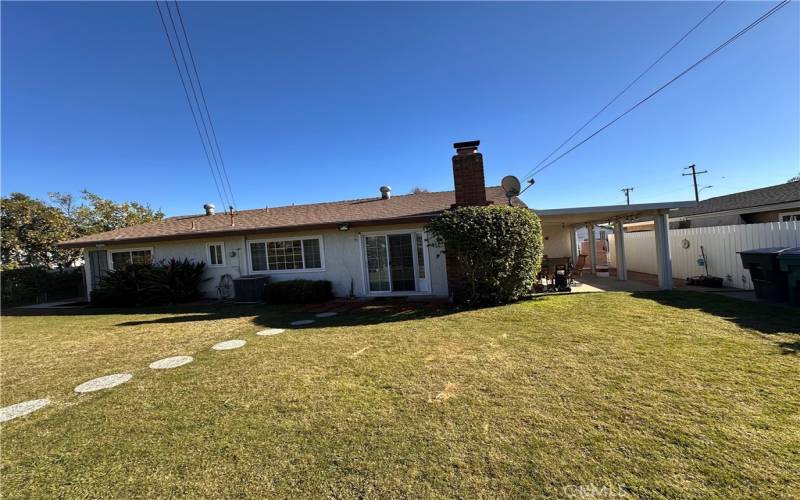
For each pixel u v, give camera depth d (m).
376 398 3.41
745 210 14.07
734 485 1.97
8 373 4.88
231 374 4.34
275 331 6.78
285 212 14.00
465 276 8.59
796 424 2.56
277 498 2.06
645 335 5.07
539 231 8.73
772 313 6.06
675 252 12.03
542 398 3.21
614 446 2.40
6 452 2.74
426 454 2.43
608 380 3.53
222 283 12.38
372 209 12.27
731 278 9.44
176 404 3.52
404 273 10.94
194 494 2.13
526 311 7.31
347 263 11.28
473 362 4.32
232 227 11.96
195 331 7.21
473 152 9.63
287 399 3.49
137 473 2.38
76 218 20.86
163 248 13.02
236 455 2.53
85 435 2.97
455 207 9.45
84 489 2.24
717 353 4.14
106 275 13.53
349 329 6.63
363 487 2.12
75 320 9.68
